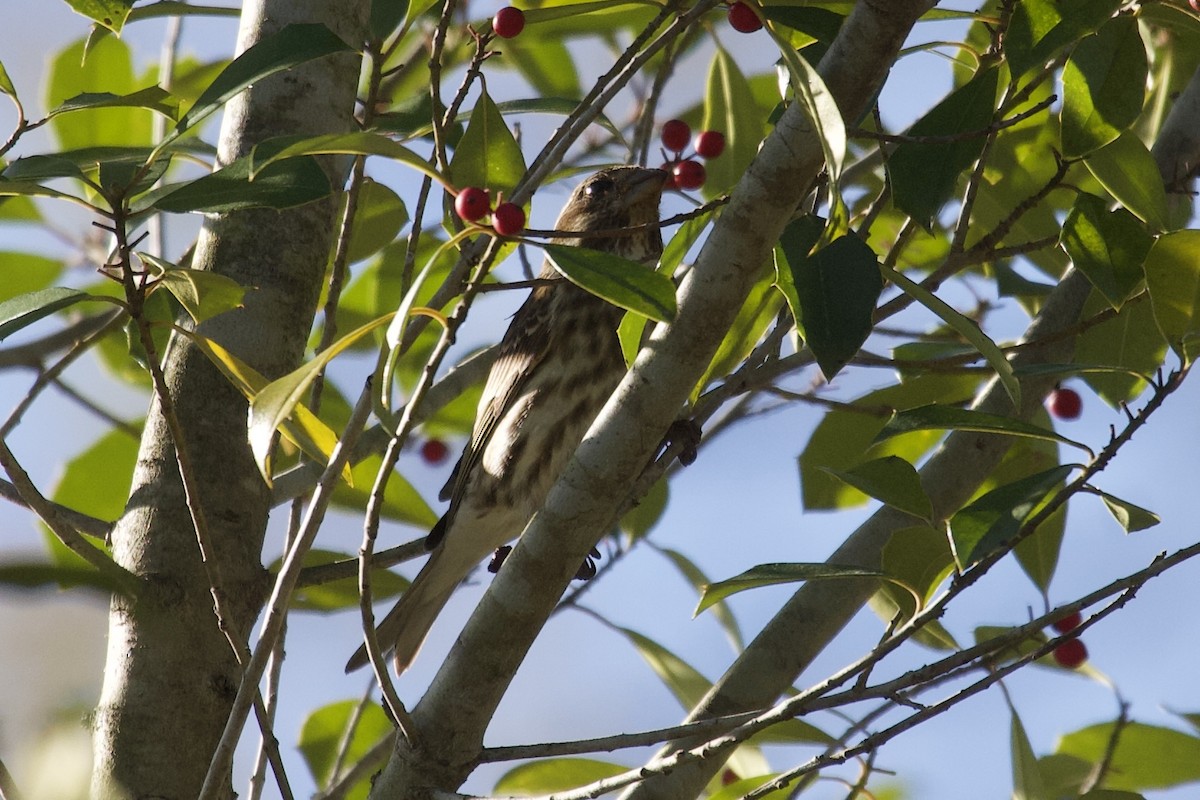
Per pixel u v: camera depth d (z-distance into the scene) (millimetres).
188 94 11648
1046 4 7047
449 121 7660
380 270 11188
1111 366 6922
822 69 6391
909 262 11586
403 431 5699
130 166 8695
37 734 3648
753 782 8836
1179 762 9836
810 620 9023
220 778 6281
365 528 6098
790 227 6141
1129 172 7660
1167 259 6895
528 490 10945
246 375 6500
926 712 6691
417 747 7492
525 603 7258
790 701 6652
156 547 7934
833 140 5461
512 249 7797
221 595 6691
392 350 5551
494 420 11023
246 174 6516
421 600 10711
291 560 6309
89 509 11055
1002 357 6352
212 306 6453
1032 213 10297
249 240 8477
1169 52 10633
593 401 11023
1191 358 6738
